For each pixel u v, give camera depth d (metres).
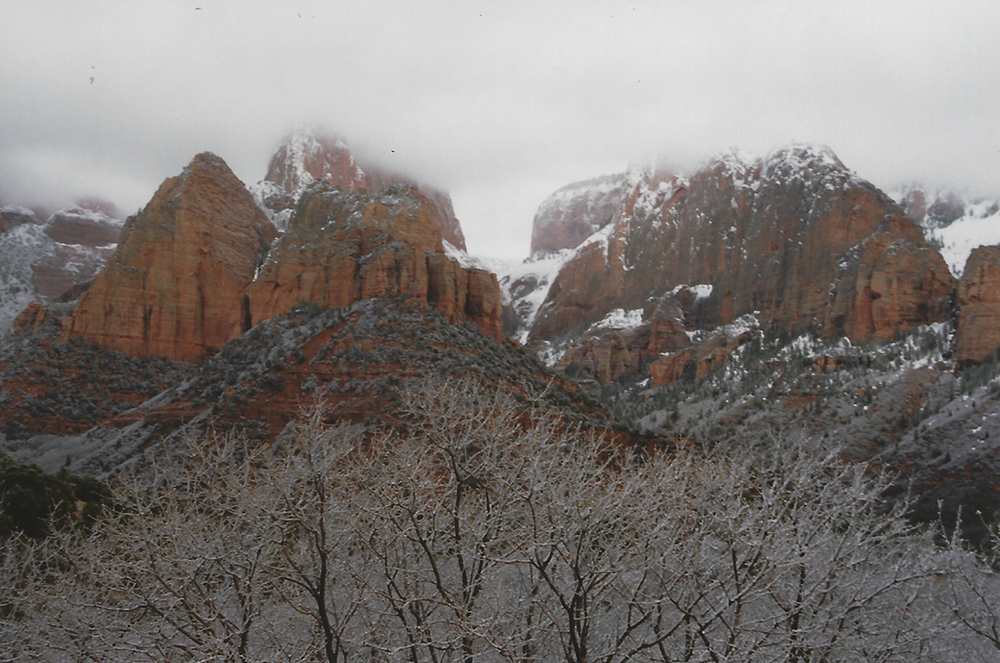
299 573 17.48
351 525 19.23
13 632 18.97
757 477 21.27
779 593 17.97
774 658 16.97
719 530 18.61
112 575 18.25
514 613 17.89
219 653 16.52
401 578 20.31
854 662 18.44
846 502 20.88
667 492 19.28
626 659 16.41
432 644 16.48
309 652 17.58
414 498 18.88
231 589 19.81
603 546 18.45
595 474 18.88
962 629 20.08
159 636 17.73
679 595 17.64
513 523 20.28
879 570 20.45
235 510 20.33
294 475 19.23
